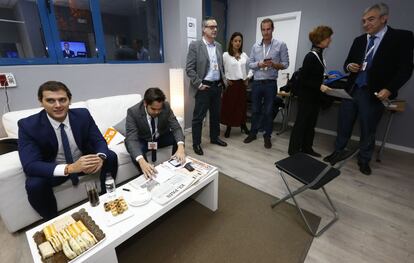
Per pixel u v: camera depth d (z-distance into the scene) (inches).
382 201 74.2
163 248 56.0
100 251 38.4
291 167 64.9
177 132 78.0
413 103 110.0
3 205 54.8
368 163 93.7
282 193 78.7
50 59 87.7
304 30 139.9
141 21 118.1
